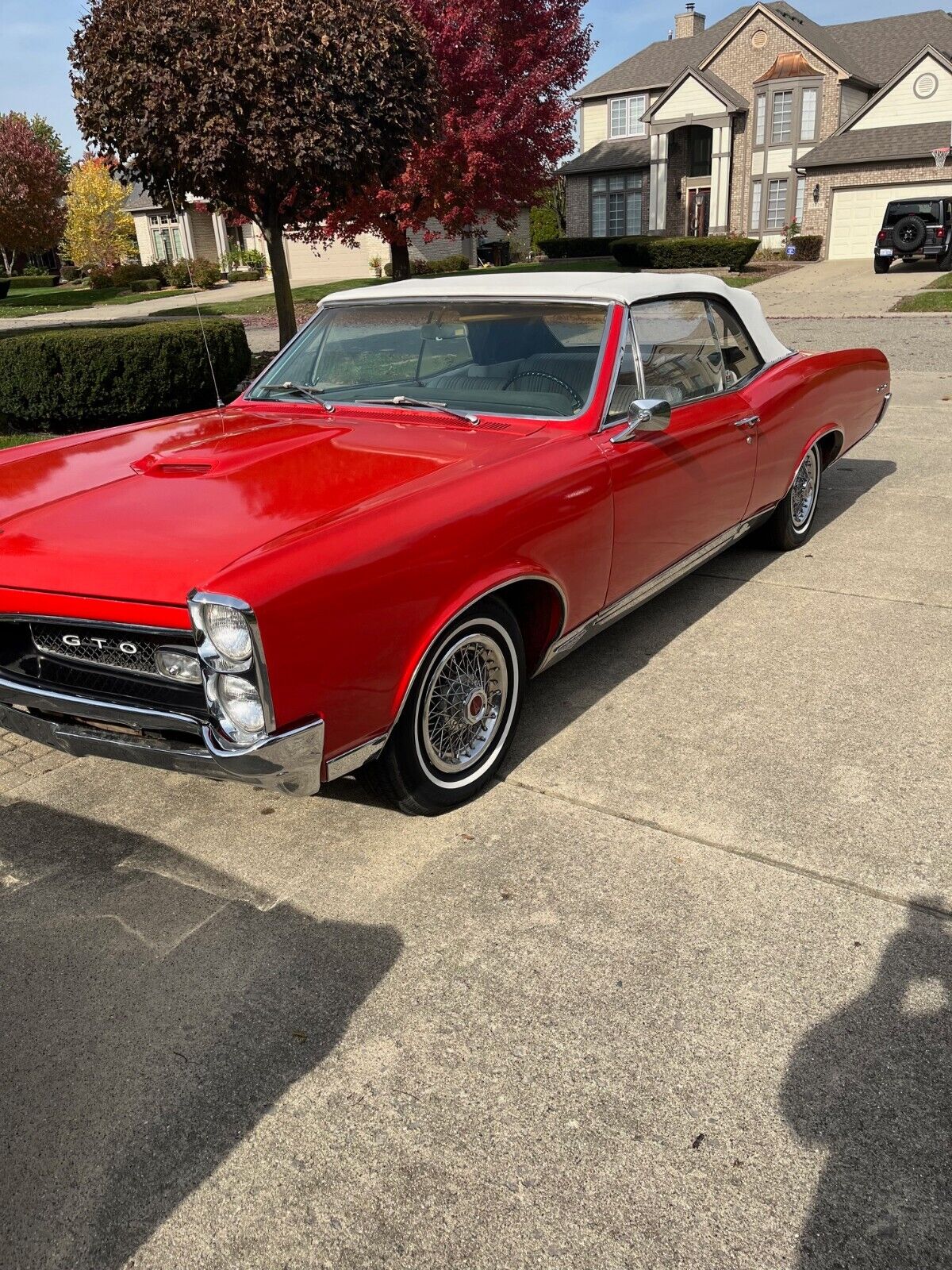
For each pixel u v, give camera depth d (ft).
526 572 10.39
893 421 29.84
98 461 11.21
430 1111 6.93
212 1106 7.06
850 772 10.89
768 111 119.85
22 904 9.32
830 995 7.78
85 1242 6.13
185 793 11.27
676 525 13.38
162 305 104.78
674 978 8.03
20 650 9.43
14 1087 7.27
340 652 8.46
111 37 37.19
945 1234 5.94
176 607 8.12
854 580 16.81
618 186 133.39
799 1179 6.31
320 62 38.47
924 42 127.24
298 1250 6.02
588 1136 6.68
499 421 12.03
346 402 13.10
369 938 8.65
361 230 65.00
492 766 10.89
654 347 12.94
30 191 141.69
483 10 58.49
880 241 86.28
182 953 8.57
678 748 11.58
